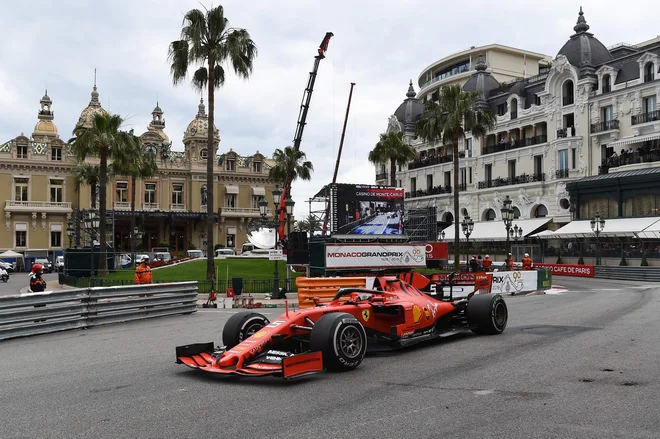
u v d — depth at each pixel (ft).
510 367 26.53
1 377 27.99
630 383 23.04
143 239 245.24
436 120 131.03
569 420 18.33
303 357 23.91
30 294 42.83
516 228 161.38
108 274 111.04
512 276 90.07
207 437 17.39
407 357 29.96
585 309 54.60
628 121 154.92
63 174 229.04
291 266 111.96
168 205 246.06
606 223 150.10
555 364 26.94
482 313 35.91
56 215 227.40
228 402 21.43
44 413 20.74
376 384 23.82
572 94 171.63
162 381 25.57
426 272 121.49
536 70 265.75
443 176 217.56
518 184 182.50
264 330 26.71
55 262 216.54
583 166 165.07
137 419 19.54
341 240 125.80
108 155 124.36
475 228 191.31
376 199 133.08
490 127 132.87
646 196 145.48
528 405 20.10
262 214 93.40
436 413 19.33
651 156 148.46
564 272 143.02
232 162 257.55
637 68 155.53
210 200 92.68
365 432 17.46
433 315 33.94
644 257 131.95
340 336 25.91
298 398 21.76
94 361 31.68
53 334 44.32
